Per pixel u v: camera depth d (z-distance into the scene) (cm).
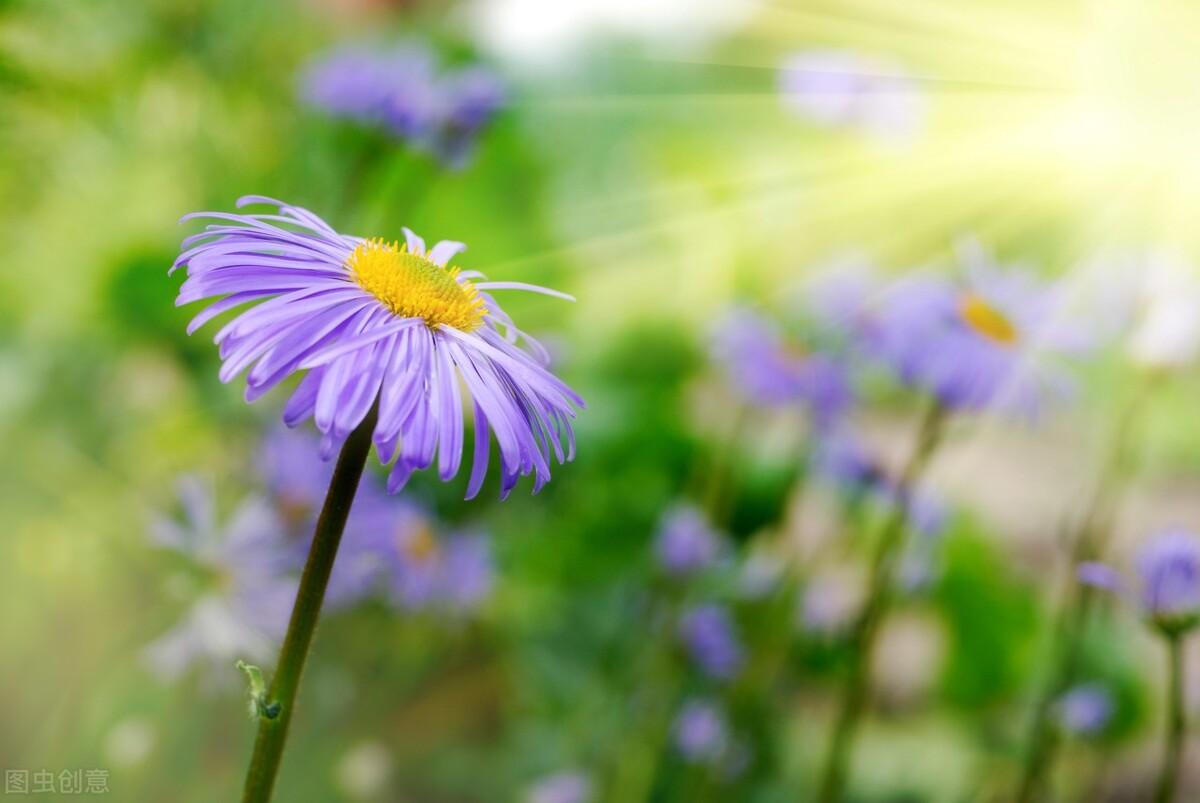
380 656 54
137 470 57
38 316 62
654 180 97
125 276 63
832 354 62
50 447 56
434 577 51
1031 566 78
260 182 72
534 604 65
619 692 61
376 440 32
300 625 33
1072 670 52
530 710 61
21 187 63
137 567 52
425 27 94
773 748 61
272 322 33
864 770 61
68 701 46
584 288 87
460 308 34
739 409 66
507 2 103
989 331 49
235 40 76
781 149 105
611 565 68
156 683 46
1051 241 103
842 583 61
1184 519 83
